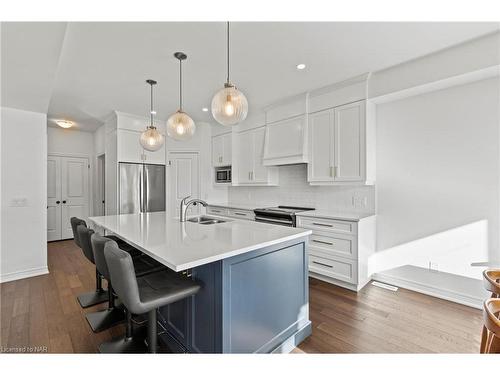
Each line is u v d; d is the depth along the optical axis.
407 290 2.77
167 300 1.40
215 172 5.13
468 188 2.43
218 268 1.44
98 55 2.36
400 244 2.87
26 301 2.51
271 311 1.72
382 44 2.20
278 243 1.77
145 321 2.08
